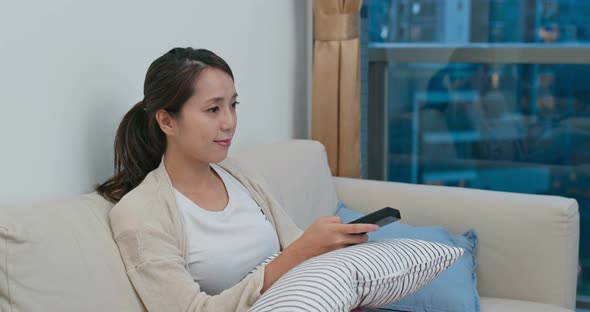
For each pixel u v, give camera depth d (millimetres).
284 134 2756
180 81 1527
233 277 1591
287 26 2730
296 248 1433
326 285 1256
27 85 1478
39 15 1497
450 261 1505
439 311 1900
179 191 1590
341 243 1423
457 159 3234
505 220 2189
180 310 1399
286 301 1214
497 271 2199
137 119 1639
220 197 1663
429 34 3154
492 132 3174
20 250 1243
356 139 2838
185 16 2043
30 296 1232
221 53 2254
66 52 1579
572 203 2158
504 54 3086
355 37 2793
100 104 1696
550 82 3072
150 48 1889
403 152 3281
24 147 1478
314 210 2275
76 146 1621
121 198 1550
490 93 3143
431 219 2303
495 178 3207
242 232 1636
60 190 1579
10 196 1449
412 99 3230
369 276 1338
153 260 1420
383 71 3232
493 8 3064
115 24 1739
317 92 2826
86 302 1299
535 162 3146
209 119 1547
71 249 1326
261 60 2531
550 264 2131
